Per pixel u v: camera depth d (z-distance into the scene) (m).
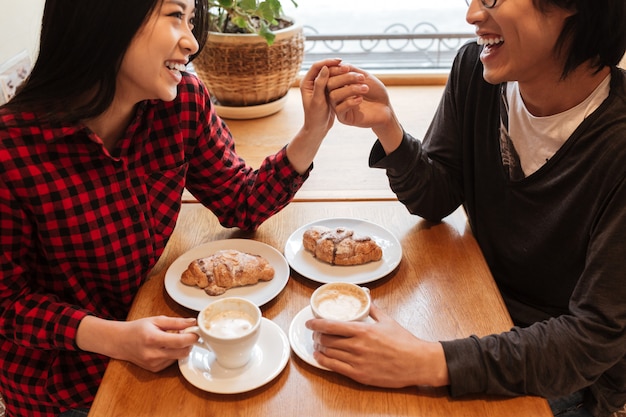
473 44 1.29
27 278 1.06
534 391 0.92
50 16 0.93
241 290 1.10
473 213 1.32
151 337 0.93
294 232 1.26
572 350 0.95
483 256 1.21
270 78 1.86
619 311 0.97
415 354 0.92
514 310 1.26
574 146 1.06
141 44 0.94
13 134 0.97
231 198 1.26
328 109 1.21
